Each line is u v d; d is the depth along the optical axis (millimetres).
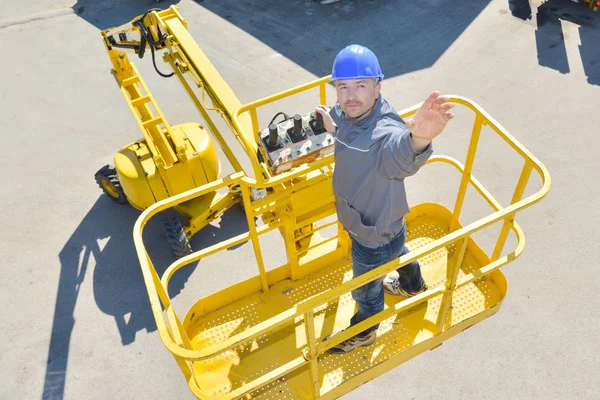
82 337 6301
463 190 4156
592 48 9766
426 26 10664
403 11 11133
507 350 5820
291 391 3520
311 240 4422
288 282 4223
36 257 7188
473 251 4219
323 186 3777
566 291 6277
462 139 8211
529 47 9891
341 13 11227
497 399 5473
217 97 5008
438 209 4539
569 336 5891
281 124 3764
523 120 8453
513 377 5617
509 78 9281
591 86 9000
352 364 3609
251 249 7066
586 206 7141
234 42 10648
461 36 10320
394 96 9141
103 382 5898
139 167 6598
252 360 3689
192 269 6887
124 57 6969
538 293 6273
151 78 9891
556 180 7500
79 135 8891
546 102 8758
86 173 8266
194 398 5754
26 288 6840
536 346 5832
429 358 5812
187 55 5363
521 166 7730
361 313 3486
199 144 6762
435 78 9430
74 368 6020
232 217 7539
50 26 11406
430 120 2025
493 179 7594
